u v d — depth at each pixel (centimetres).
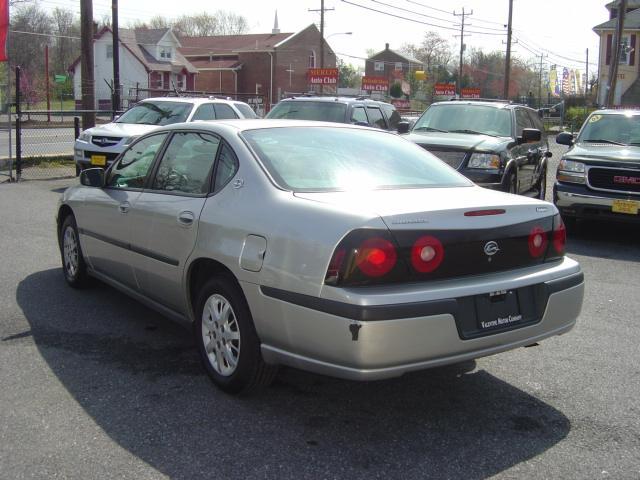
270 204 393
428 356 353
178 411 398
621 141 1052
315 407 409
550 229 416
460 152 968
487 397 429
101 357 480
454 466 344
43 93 5550
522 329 385
